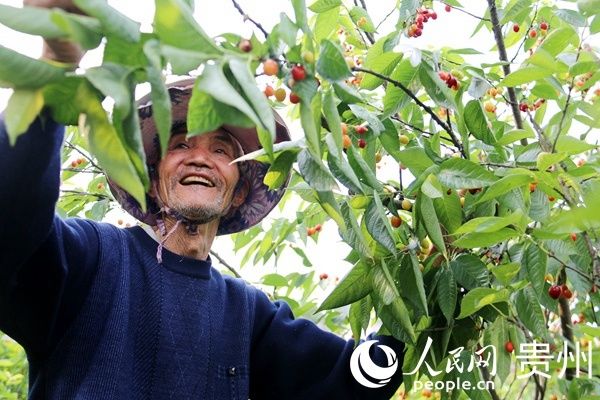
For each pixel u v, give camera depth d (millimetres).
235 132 2066
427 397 2480
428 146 1908
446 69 2217
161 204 2018
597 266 2113
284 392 2223
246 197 2250
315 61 1281
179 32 1011
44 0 1180
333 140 1447
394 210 1980
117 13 991
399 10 2320
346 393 2188
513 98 2275
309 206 2707
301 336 2238
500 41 2334
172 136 2029
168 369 1857
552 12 2373
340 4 2066
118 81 971
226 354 2021
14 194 1352
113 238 1912
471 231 1722
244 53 1108
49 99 983
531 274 1883
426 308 1825
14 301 1677
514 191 1847
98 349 1753
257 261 2779
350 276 1916
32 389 1800
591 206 997
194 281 1999
